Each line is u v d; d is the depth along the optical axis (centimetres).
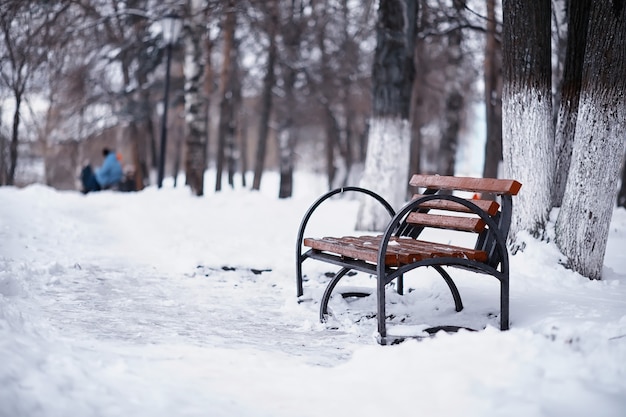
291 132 2972
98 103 2495
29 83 2120
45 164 3136
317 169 4222
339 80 2548
